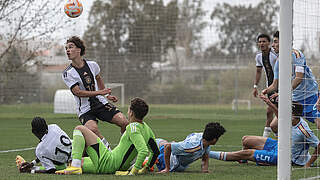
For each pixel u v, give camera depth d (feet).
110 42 290.15
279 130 48.83
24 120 177.37
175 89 306.55
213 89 304.91
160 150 62.03
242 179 53.72
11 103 220.84
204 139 58.29
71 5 77.92
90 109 69.36
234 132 126.52
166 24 313.73
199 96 303.68
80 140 56.70
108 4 296.30
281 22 49.14
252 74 282.15
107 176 54.08
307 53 75.05
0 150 88.74
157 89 294.25
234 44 326.85
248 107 264.52
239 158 66.64
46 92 276.00
